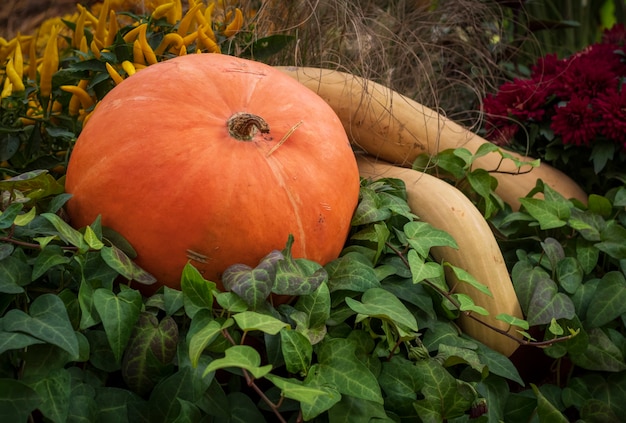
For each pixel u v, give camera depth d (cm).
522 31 264
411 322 111
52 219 103
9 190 113
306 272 110
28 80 157
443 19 227
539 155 183
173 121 111
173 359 105
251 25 176
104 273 108
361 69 181
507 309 133
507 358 127
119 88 120
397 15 214
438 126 159
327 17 191
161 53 153
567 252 151
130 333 101
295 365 102
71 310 104
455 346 124
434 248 137
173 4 158
